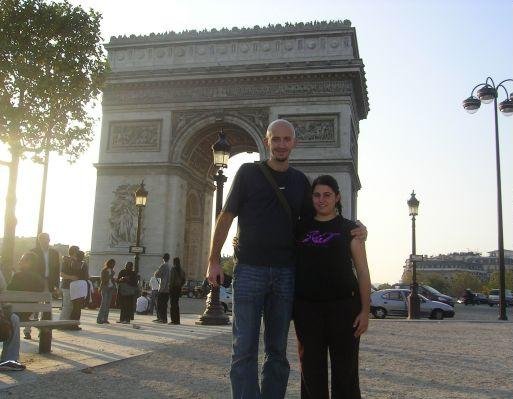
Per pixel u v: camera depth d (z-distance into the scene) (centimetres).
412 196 5712
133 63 8556
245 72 8025
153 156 8181
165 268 3903
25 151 3694
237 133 8706
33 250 2673
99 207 8156
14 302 1709
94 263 8019
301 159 7725
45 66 3709
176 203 8062
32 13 3659
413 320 4909
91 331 2927
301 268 973
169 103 8288
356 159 9069
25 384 1416
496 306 12775
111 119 8400
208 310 3794
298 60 8062
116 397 1324
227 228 980
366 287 959
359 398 956
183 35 8438
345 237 973
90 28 3891
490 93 5397
